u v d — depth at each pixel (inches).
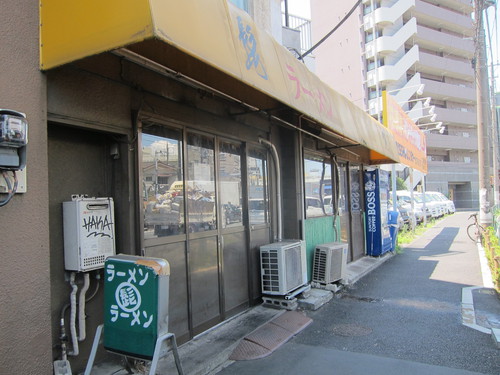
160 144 173.3
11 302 107.0
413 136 593.9
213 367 163.0
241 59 136.6
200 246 195.0
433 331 204.1
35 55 116.3
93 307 145.6
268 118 257.3
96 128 140.3
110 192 155.9
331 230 339.0
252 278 237.6
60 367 126.2
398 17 1501.0
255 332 196.7
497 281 277.0
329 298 267.3
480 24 537.3
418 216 918.4
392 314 234.8
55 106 125.3
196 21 114.8
